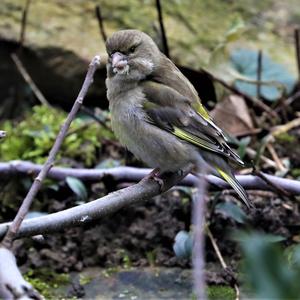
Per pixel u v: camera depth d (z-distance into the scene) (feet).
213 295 29.35
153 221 33.91
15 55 42.68
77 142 38.99
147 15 46.47
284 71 42.73
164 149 28.66
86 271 31.99
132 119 28.78
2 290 17.67
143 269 31.81
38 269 31.94
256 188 30.99
